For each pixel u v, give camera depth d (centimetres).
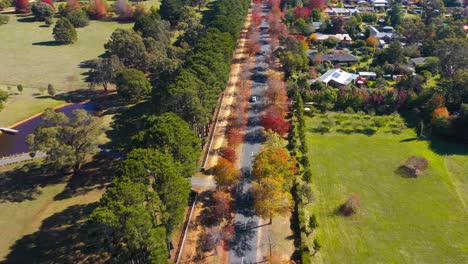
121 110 13938
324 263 7638
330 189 9706
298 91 14312
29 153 10856
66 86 15775
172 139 8438
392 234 8356
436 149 11369
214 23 18088
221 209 8900
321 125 12750
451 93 13000
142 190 7044
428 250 7950
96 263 7650
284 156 9162
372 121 12938
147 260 6569
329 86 14950
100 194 9619
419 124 11956
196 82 11044
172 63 14762
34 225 8631
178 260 7738
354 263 7650
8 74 16650
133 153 7812
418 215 8869
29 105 14175
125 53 16200
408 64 17038
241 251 7969
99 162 10894
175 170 7631
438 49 16200
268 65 17375
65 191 9744
